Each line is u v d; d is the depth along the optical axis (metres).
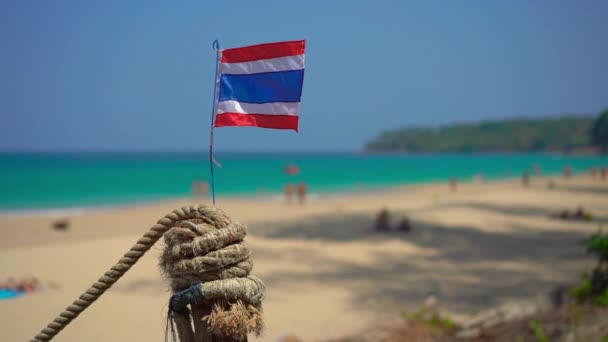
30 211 32.78
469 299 10.99
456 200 36.00
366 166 120.00
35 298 10.36
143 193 46.69
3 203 38.41
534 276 13.24
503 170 107.94
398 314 9.62
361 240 18.80
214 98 2.31
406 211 28.78
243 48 2.31
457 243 18.38
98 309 9.57
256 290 2.08
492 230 21.58
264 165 116.62
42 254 15.00
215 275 2.04
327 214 28.19
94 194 45.44
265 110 2.28
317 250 16.84
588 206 32.03
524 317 7.44
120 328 8.47
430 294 11.47
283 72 2.28
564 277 13.04
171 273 2.12
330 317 9.61
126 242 17.25
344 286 12.28
